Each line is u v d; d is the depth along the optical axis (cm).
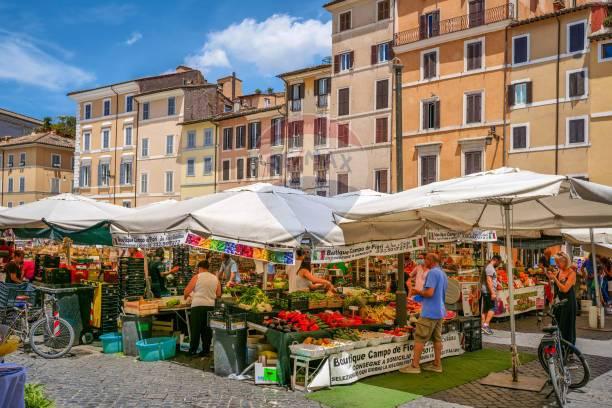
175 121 5394
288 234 881
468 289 1557
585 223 992
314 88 4353
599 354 1156
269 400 759
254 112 4678
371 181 3956
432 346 1015
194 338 1039
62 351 1023
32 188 6469
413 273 1324
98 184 5950
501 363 1021
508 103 3381
